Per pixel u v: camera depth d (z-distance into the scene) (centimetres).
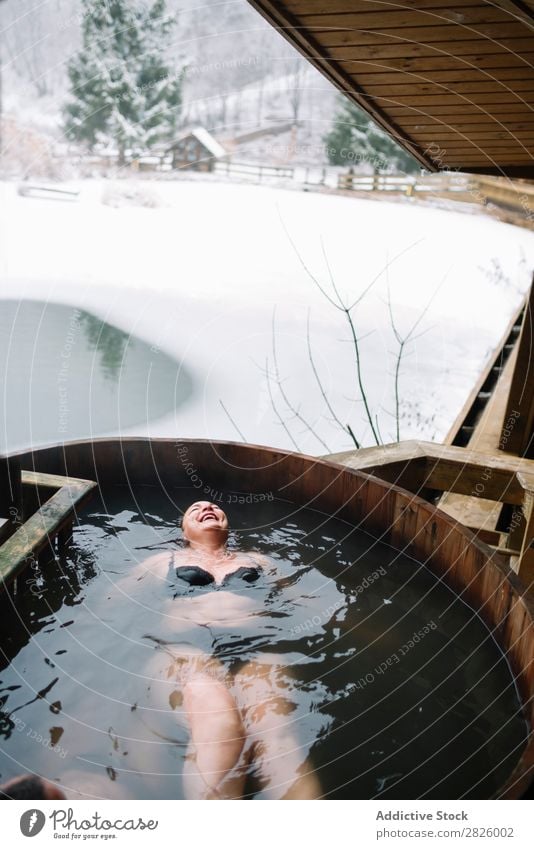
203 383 685
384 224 1355
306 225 1345
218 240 1245
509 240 1281
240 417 615
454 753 163
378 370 743
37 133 1998
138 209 1476
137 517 278
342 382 704
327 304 956
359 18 240
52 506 229
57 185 1658
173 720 171
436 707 179
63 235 1234
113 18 2017
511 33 240
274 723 172
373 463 298
